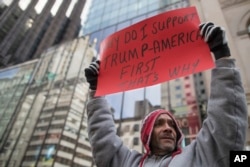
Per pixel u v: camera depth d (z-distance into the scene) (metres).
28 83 26.45
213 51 1.80
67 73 24.25
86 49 24.30
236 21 8.91
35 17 56.06
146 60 2.17
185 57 1.94
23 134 22.56
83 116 22.27
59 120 22.23
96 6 36.88
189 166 1.53
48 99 23.78
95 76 2.45
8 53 45.06
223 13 9.53
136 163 1.90
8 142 22.50
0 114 25.08
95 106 2.32
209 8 9.92
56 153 20.48
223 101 1.56
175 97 15.00
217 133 1.49
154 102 15.62
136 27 2.44
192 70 1.81
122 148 2.11
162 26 2.27
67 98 22.94
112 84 2.23
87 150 21.89
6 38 46.25
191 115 13.05
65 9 67.94
